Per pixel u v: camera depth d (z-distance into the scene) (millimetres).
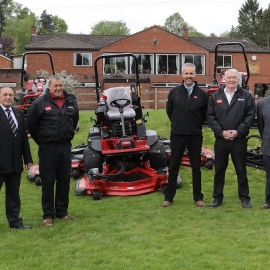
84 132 12062
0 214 6238
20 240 5098
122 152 7145
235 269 4156
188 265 4250
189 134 6172
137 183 7078
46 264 4355
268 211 5930
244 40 35281
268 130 6082
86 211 6195
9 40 56156
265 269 4148
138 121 7715
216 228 5332
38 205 6668
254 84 32438
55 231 5367
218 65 32125
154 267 4227
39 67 30562
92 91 25750
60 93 5695
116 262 4359
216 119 6094
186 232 5199
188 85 6188
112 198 6836
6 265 4371
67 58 30734
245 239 4918
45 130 5664
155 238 5012
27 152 5676
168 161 8781
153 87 26281
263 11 71812
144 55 31438
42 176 5738
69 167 5879
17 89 19406
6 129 5418
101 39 33875
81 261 4418
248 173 8203
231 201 6484
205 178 7863
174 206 6297
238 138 6020
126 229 5383
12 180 5527
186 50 31531
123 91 7859
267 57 32375
